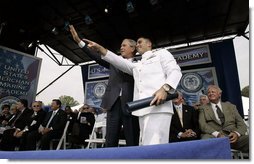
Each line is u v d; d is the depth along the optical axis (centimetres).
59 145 393
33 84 673
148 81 128
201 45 639
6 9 580
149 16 602
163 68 130
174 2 543
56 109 448
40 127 421
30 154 43
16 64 638
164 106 119
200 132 295
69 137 466
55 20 645
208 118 279
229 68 597
